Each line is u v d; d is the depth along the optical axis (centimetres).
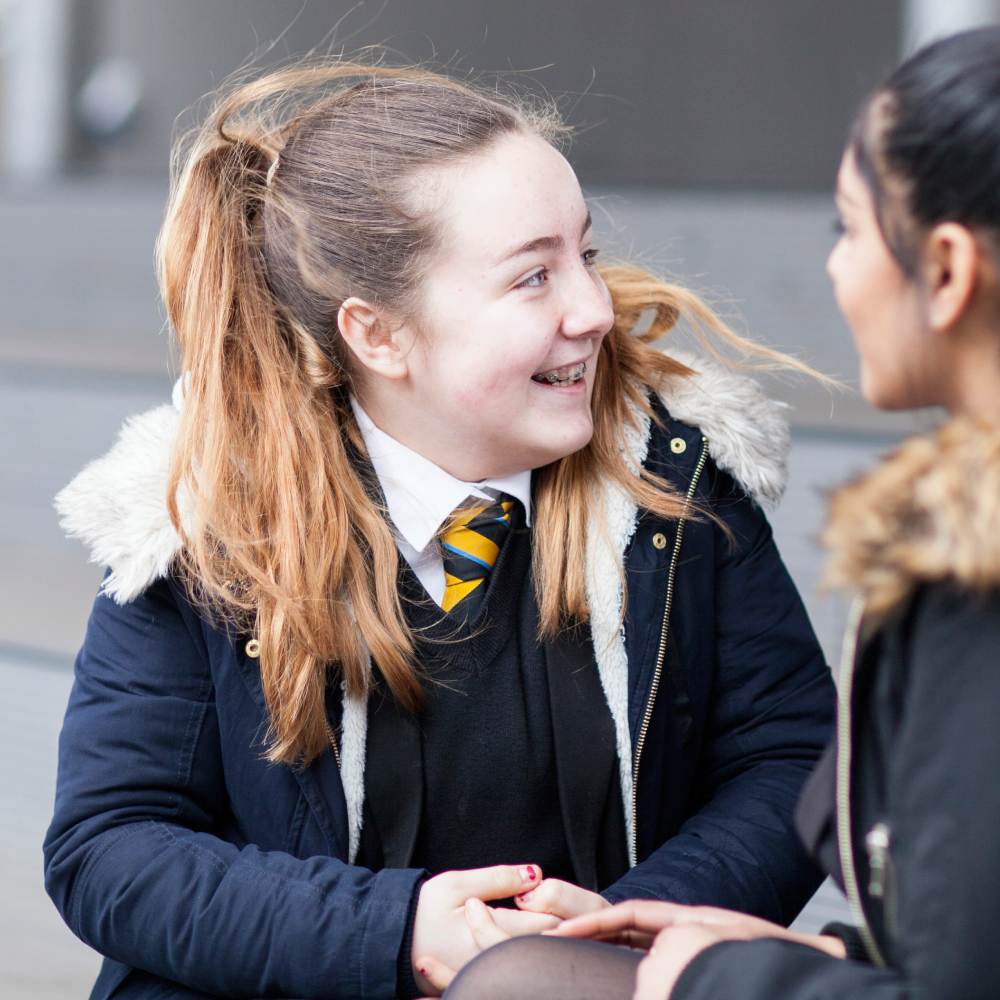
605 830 264
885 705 176
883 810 179
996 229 167
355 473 263
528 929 233
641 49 1248
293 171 263
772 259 934
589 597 260
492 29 1316
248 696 257
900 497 169
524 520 266
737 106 1211
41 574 693
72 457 778
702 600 271
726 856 255
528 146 253
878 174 176
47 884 259
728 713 279
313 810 254
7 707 550
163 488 260
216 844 252
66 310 1173
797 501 587
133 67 1424
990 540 161
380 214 251
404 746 256
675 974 187
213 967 242
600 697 261
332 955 236
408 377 257
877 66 1130
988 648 164
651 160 1255
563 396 254
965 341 175
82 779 259
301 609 249
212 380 262
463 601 260
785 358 289
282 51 1391
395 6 1352
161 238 274
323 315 262
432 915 236
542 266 249
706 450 273
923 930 165
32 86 1363
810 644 282
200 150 273
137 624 263
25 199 1198
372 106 262
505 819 261
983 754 162
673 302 284
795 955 182
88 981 396
